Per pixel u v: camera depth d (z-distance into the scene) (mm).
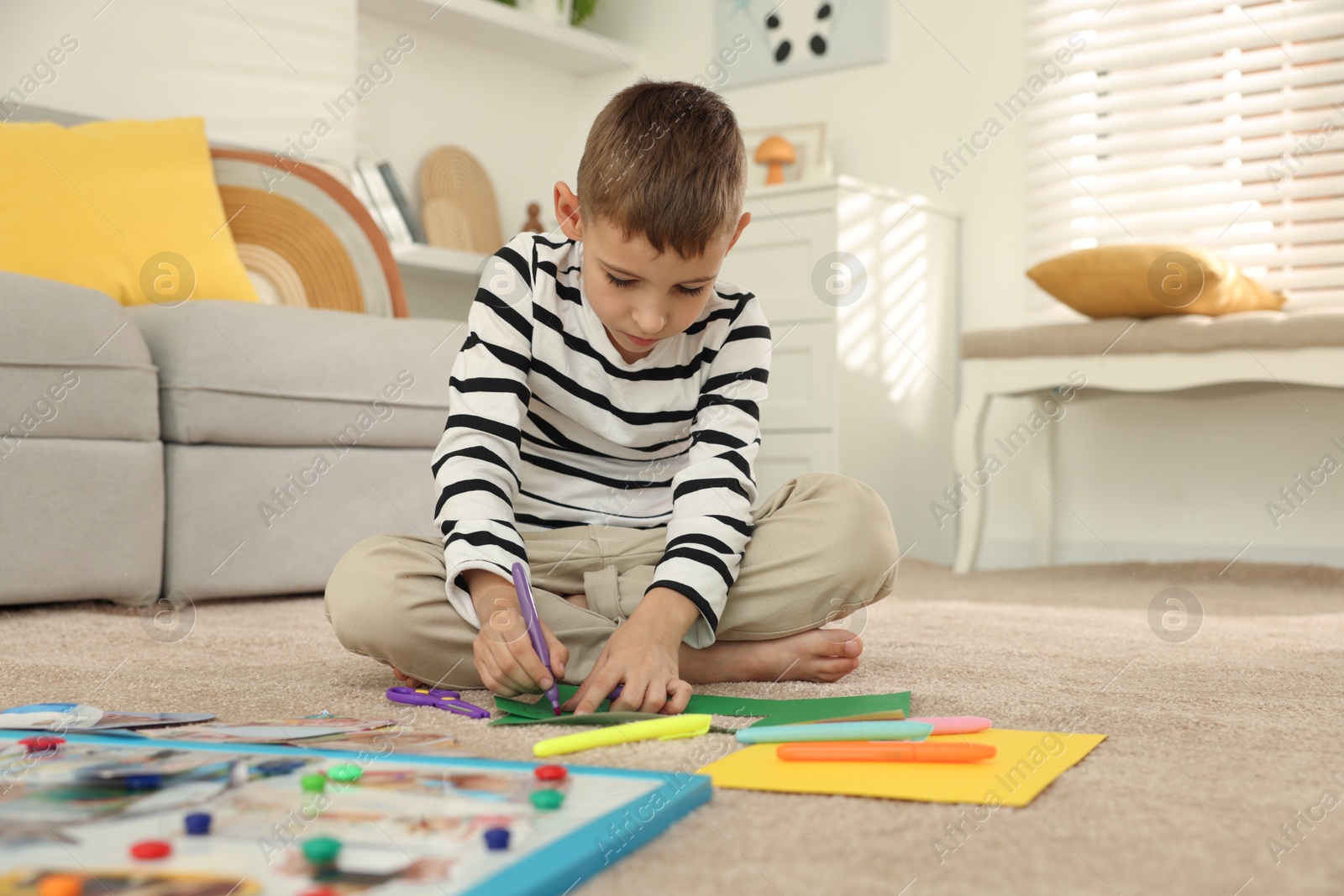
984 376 2414
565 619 938
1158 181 2664
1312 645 1264
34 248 1864
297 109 2756
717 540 932
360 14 3041
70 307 1542
